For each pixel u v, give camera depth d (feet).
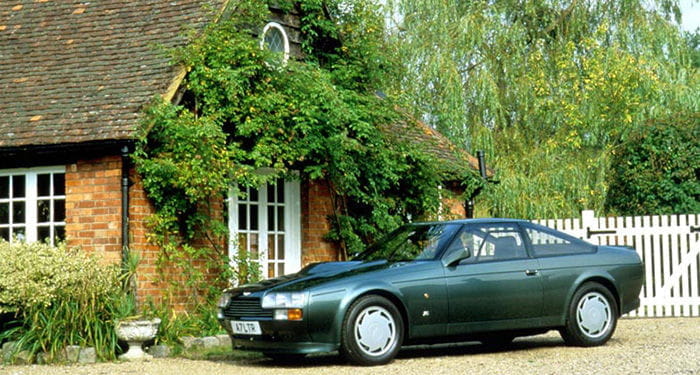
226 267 45.93
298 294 34.06
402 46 81.97
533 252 38.24
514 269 37.42
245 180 44.68
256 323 34.65
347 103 49.90
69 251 41.96
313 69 49.29
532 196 78.28
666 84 80.33
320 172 48.49
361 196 52.49
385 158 51.70
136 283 42.52
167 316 40.75
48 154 44.86
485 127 81.92
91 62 48.49
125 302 38.93
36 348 37.29
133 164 43.29
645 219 54.85
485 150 81.25
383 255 38.06
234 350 38.42
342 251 54.65
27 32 52.65
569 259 38.78
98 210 43.47
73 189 44.14
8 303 37.91
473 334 36.73
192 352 40.14
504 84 85.05
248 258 47.16
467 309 36.32
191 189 42.88
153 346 39.19
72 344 37.52
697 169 71.26
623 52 81.66
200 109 46.01
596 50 82.12
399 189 56.49
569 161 80.38
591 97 80.84
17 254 38.75
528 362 34.55
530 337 45.09
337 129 48.70
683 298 54.13
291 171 49.96
